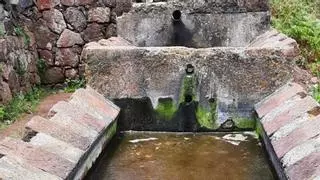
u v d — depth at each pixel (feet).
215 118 10.91
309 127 8.03
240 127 10.91
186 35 14.06
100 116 9.85
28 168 6.65
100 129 9.26
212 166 9.15
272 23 24.84
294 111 9.09
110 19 23.90
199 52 10.69
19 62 21.11
